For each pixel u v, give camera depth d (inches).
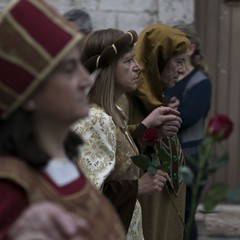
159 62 156.4
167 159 134.1
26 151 76.7
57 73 77.6
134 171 135.2
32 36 76.6
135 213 135.9
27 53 76.5
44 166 78.6
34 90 77.2
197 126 196.9
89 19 226.7
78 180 81.3
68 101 78.1
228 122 94.3
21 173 75.7
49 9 78.9
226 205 253.0
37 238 69.9
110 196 131.6
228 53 257.4
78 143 86.9
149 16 241.1
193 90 196.7
